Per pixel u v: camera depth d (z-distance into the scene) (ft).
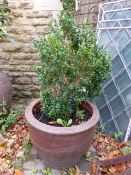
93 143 10.33
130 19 10.43
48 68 8.21
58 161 8.63
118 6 11.79
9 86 10.73
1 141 10.18
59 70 8.12
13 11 11.64
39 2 11.61
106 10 12.07
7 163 9.29
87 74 8.34
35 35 12.16
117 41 10.77
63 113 8.85
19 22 11.88
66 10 12.46
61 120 8.60
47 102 8.84
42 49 8.11
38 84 13.14
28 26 11.98
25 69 12.85
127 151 9.85
